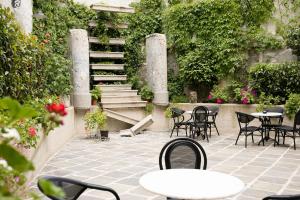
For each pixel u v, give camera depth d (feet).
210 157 21.26
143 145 26.14
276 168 18.30
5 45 14.48
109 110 32.89
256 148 24.32
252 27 34.06
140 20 38.70
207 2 35.53
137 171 17.94
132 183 15.65
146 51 36.58
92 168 18.61
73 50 31.65
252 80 32.17
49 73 26.61
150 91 35.27
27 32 21.75
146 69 37.93
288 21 33.09
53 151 22.56
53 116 3.93
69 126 28.91
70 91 31.37
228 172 17.46
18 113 3.27
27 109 3.27
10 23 16.37
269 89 31.22
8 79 15.17
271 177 16.46
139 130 32.40
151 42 35.40
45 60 23.99
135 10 38.75
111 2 38.04
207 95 36.32
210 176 8.95
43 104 19.40
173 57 38.27
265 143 26.40
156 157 21.57
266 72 31.04
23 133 13.15
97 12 35.70
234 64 34.19
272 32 33.76
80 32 31.63
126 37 38.01
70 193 8.54
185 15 36.78
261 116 25.96
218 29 35.14
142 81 38.01
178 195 7.44
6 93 15.21
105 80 35.01
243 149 23.97
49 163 19.72
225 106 32.45
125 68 37.83
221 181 8.52
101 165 19.35
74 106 31.68
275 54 33.42
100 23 35.70
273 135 30.04
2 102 3.26
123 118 33.45
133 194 14.01
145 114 35.24
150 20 38.86
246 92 31.94
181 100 35.63
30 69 18.92
